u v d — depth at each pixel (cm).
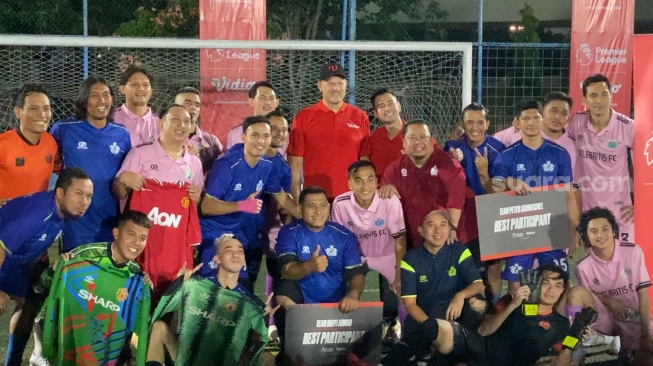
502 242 527
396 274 530
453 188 523
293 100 921
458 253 501
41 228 442
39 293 455
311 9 1096
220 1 863
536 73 1036
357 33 1115
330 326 473
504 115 1025
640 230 518
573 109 905
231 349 453
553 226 534
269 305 496
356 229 527
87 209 488
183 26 1044
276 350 502
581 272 516
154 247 467
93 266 430
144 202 466
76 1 1059
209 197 493
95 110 486
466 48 666
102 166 489
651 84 511
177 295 445
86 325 430
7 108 820
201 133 587
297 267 485
